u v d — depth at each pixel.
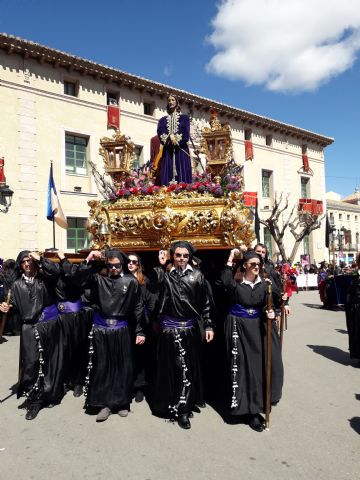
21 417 4.08
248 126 29.47
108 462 3.07
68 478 2.84
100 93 21.27
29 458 3.16
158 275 4.02
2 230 17.41
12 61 18.19
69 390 5.09
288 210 31.83
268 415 3.67
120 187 5.60
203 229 4.65
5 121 17.81
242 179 5.38
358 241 48.84
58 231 19.06
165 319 4.05
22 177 18.11
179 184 5.02
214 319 4.76
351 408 4.18
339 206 46.81
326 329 9.29
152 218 4.72
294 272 20.84
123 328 4.17
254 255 3.92
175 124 5.59
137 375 4.57
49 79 19.38
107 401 4.03
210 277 5.38
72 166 20.33
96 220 5.16
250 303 3.88
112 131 21.47
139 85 22.34
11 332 9.34
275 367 3.92
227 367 3.98
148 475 2.86
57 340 4.43
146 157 22.89
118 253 4.20
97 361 4.09
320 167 35.69
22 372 4.25
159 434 3.59
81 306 5.27
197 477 2.82
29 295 4.26
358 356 6.07
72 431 3.69
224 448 3.28
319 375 5.44
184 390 3.85
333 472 2.88
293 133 32.62
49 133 19.16
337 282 13.09
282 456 3.13
